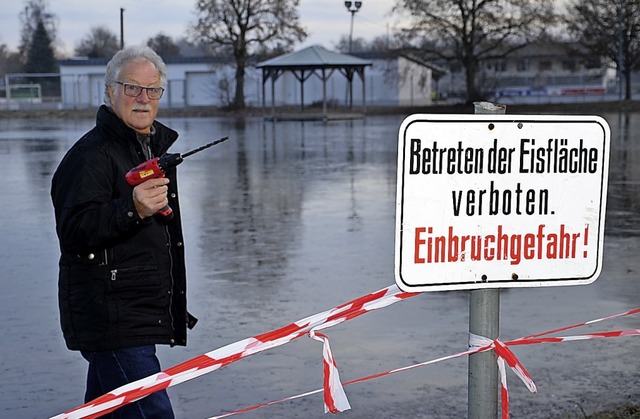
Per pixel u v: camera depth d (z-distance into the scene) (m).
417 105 70.75
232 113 61.94
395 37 63.84
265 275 9.36
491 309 2.67
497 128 2.57
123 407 3.74
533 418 5.16
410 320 7.43
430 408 5.39
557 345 6.61
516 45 63.06
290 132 38.94
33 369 6.30
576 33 65.19
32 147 29.98
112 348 3.71
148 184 3.38
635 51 63.94
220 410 5.44
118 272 3.70
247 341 3.39
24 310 8.00
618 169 19.94
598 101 68.94
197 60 76.19
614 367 6.11
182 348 6.71
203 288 8.77
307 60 51.91
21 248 11.17
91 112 63.56
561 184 2.63
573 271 2.67
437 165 2.54
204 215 13.88
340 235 11.82
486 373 2.69
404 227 2.54
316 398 5.61
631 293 8.34
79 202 3.57
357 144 30.55
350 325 7.29
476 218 2.58
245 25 64.81
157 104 3.86
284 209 14.42
